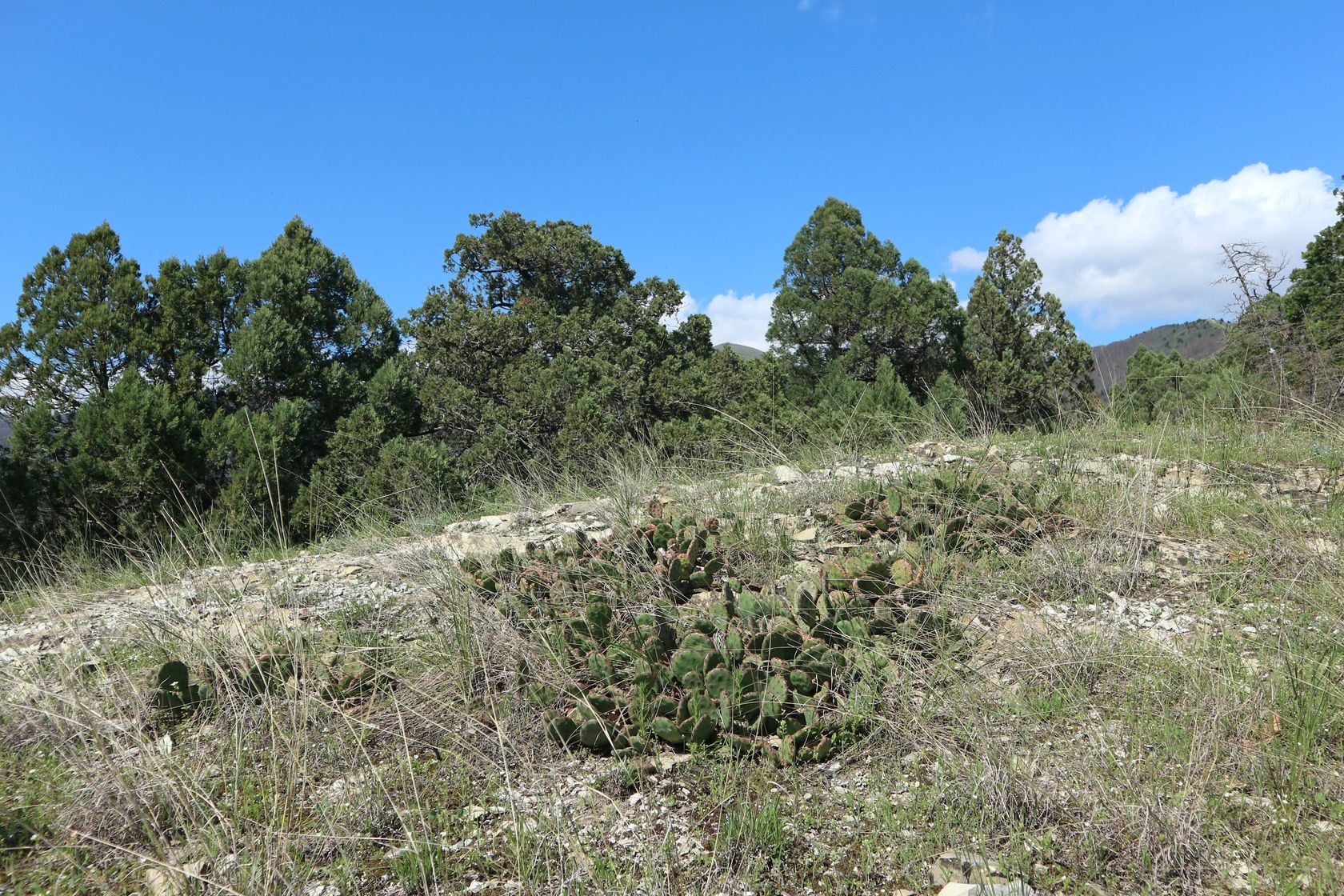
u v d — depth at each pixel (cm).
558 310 2064
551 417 1580
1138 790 253
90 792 294
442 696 354
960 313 2372
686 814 273
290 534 1021
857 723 304
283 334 1301
